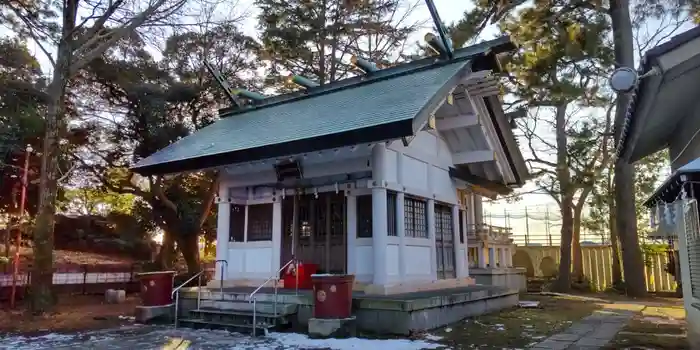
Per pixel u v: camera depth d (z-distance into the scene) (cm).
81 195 2347
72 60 1237
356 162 1038
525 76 1470
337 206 1100
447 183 1246
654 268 1952
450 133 1234
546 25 1473
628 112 673
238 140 1071
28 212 1642
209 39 1861
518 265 2509
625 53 1514
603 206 2136
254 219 1187
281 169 1112
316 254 1102
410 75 1180
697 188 598
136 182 1839
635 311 1174
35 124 1404
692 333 761
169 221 1861
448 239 1254
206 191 1952
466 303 1020
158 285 1030
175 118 1803
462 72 1048
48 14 1325
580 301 1461
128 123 1756
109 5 1280
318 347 721
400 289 983
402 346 724
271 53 1994
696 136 671
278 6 1989
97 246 2473
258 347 723
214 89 1839
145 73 1747
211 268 2319
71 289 1673
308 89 1391
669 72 542
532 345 732
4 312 1109
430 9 1130
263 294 937
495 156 1239
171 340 789
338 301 804
